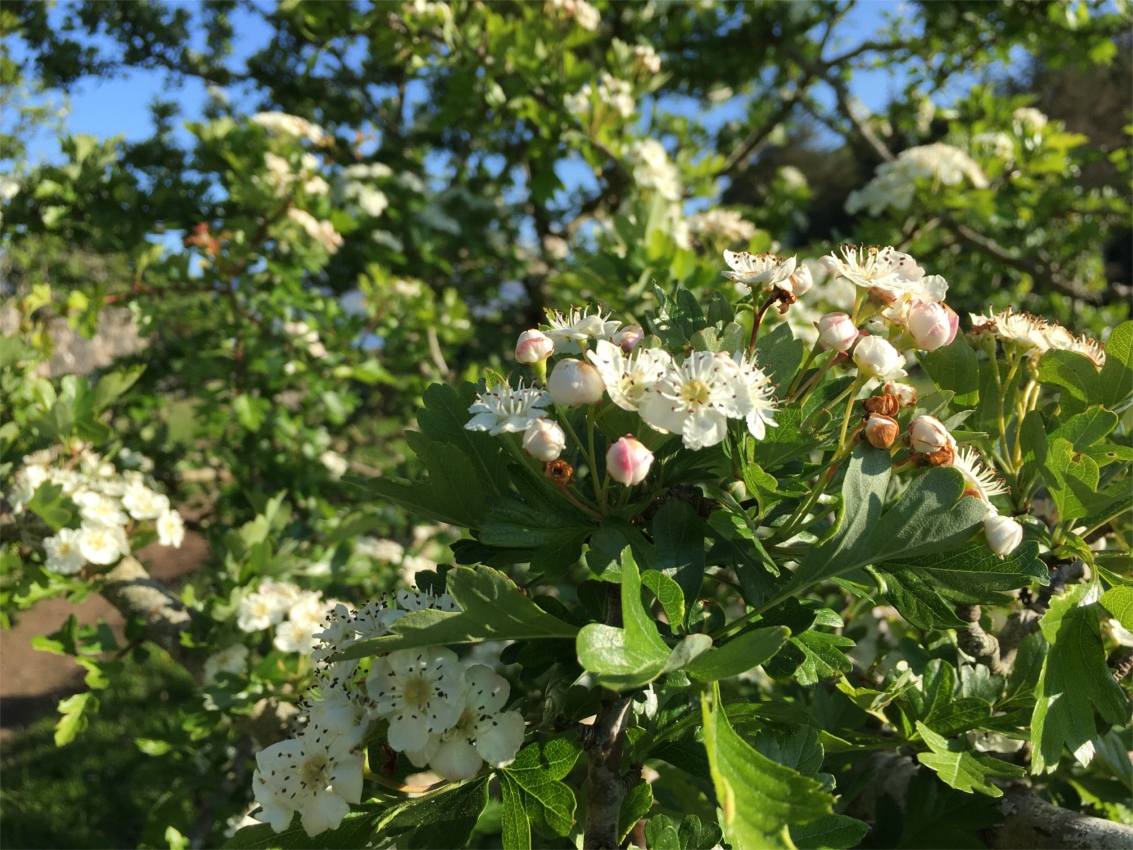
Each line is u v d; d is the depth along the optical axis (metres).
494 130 0.75
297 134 0.61
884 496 0.15
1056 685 0.16
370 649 0.14
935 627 0.15
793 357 0.16
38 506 0.33
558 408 0.15
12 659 0.94
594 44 0.68
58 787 0.69
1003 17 0.73
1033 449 0.18
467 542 0.17
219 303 0.58
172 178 0.66
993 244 0.66
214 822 0.44
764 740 0.17
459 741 0.15
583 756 0.23
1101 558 0.19
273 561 0.34
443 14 0.52
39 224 0.64
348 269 0.80
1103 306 0.76
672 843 0.16
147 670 0.87
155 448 0.61
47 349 0.46
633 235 0.35
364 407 0.79
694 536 0.15
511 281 0.87
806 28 0.78
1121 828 0.18
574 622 0.16
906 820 0.20
